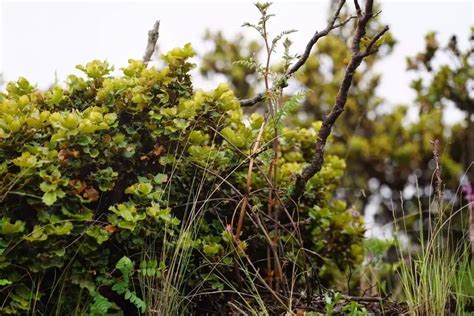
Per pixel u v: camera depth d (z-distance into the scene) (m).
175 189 3.48
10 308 3.01
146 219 3.18
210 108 3.51
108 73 3.54
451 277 3.33
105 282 3.12
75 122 3.12
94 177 3.17
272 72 3.69
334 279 4.33
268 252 3.48
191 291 3.32
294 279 3.46
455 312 3.37
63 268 3.16
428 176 6.82
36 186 3.06
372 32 6.95
